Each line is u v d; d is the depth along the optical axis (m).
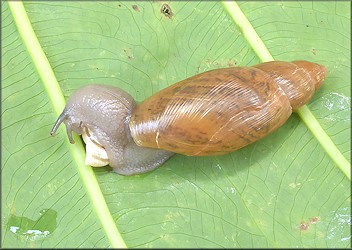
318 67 0.26
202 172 0.25
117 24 0.26
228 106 0.24
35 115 0.25
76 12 0.26
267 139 0.26
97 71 0.26
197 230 0.25
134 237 0.24
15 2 0.25
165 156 0.25
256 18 0.27
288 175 0.25
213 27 0.27
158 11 0.26
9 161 0.25
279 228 0.25
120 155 0.25
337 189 0.25
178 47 0.26
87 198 0.25
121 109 0.25
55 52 0.26
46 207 0.25
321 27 0.27
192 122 0.24
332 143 0.26
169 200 0.25
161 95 0.25
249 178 0.25
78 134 0.25
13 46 0.25
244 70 0.25
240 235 0.25
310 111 0.26
